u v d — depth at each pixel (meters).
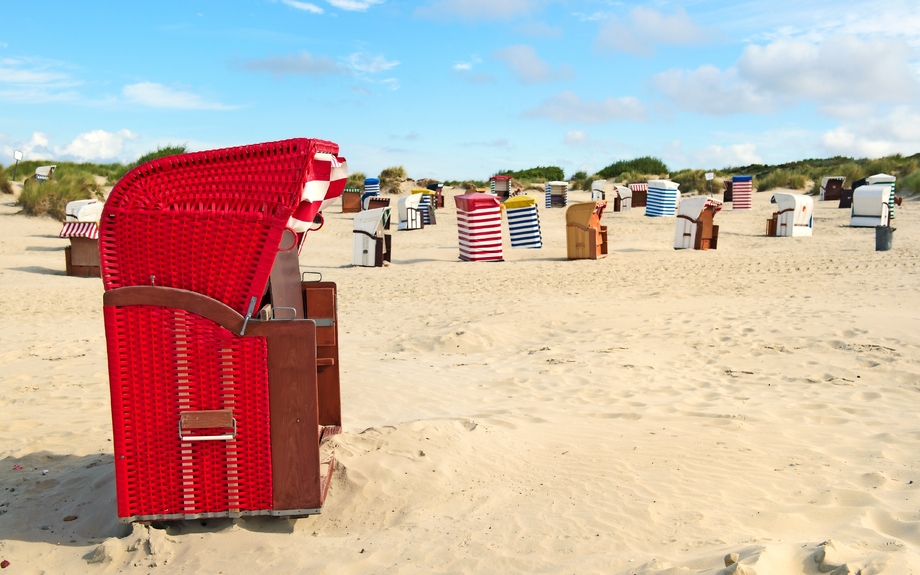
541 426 6.28
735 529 3.85
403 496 4.51
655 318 11.18
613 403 7.03
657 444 5.61
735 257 19.86
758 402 6.83
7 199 29.44
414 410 6.91
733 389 7.42
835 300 12.04
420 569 3.55
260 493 4.06
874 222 27.17
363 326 11.87
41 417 6.66
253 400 4.00
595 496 4.50
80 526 4.25
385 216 24.91
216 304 3.93
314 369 4.00
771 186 49.22
